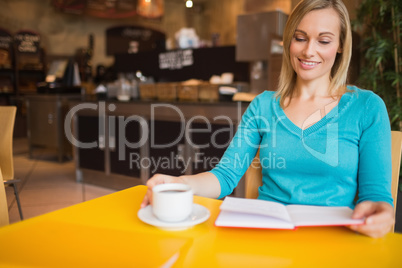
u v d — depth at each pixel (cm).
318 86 123
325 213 84
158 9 898
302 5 117
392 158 120
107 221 85
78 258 67
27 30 754
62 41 828
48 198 352
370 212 82
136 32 912
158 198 81
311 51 115
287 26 122
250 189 136
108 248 71
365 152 111
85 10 813
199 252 71
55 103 517
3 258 66
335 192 113
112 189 389
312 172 116
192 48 508
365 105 115
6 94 757
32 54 762
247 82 460
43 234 77
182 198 81
